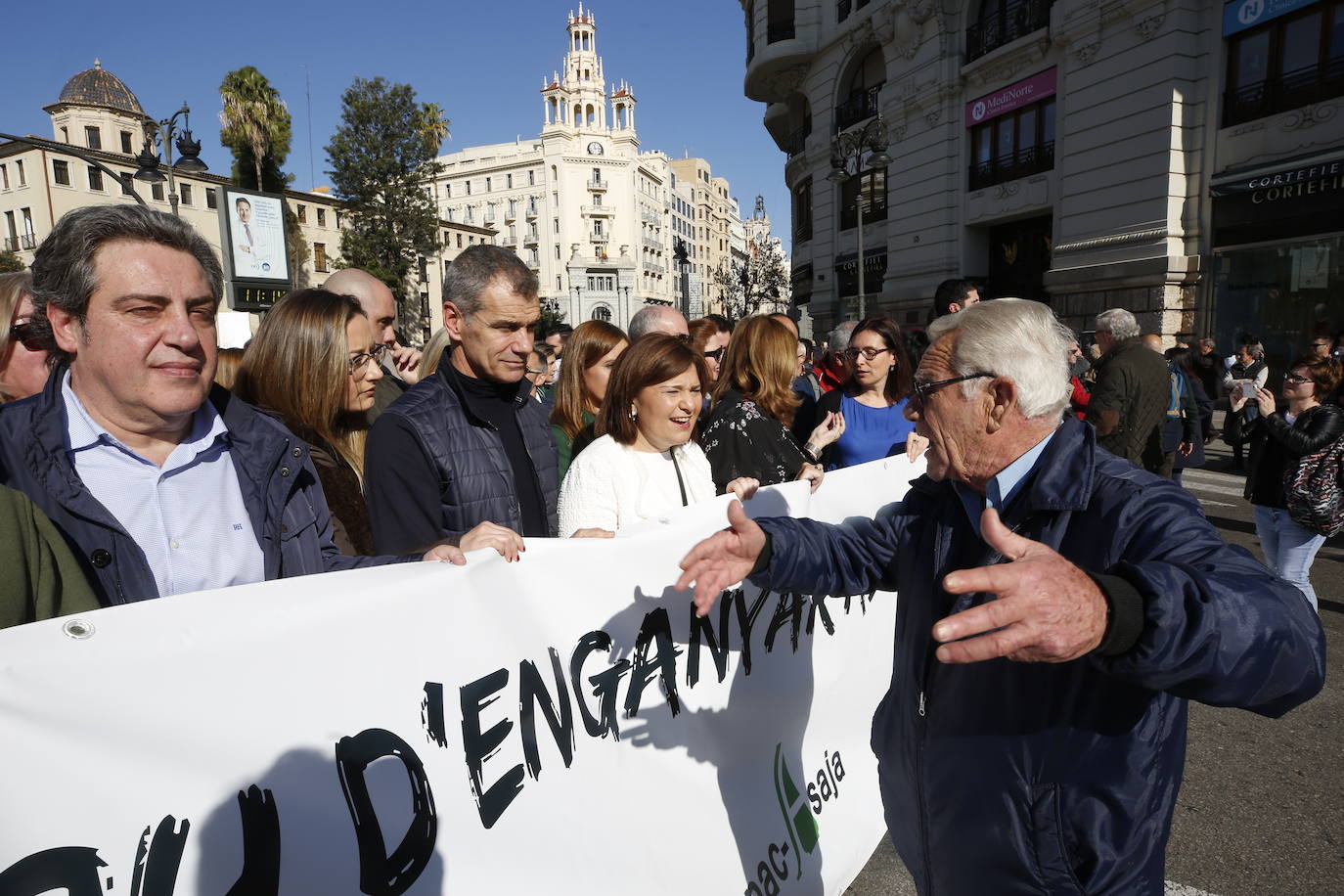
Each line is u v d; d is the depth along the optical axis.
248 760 1.06
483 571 1.44
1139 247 13.61
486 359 2.18
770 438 2.80
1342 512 4.05
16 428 1.22
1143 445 4.67
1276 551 4.40
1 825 0.85
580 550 1.64
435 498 2.00
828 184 22.97
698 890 1.81
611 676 1.69
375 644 1.24
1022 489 1.28
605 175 77.88
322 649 1.17
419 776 1.28
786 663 2.24
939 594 1.39
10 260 34.19
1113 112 13.90
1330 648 4.06
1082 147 14.58
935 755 1.36
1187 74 12.89
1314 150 11.45
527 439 2.40
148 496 1.34
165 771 0.98
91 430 1.29
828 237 23.33
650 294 83.88
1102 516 1.18
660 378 2.10
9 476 1.20
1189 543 1.11
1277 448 4.27
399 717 1.26
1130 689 1.17
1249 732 3.29
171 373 1.25
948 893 1.36
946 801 1.34
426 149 40.22
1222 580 1.01
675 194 94.56
